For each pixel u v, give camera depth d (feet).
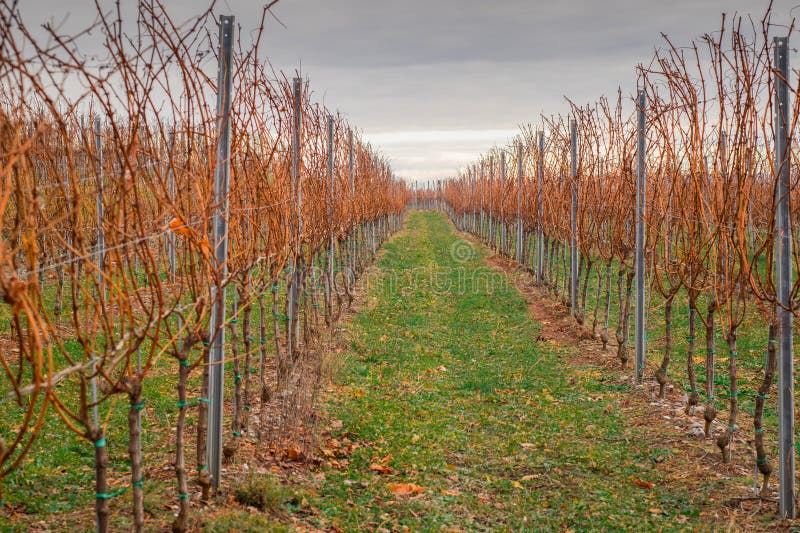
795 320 46.09
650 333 49.55
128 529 17.11
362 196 72.69
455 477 24.44
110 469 21.67
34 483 19.66
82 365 13.05
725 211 23.27
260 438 25.63
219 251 20.01
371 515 20.45
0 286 10.69
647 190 37.47
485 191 127.03
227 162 19.15
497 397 35.12
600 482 24.09
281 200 26.68
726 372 38.81
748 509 21.56
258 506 19.80
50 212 26.02
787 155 19.85
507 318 56.59
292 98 31.32
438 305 62.18
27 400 27.37
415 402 33.53
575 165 51.31
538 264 69.67
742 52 20.89
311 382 28.14
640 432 29.22
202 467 19.10
